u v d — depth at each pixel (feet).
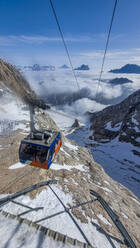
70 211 38.22
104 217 43.34
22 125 107.55
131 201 87.97
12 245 21.71
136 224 55.06
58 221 32.58
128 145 269.44
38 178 51.72
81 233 30.68
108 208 33.09
